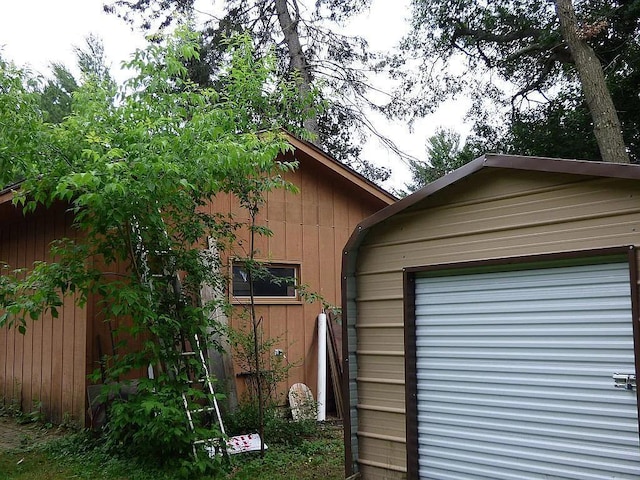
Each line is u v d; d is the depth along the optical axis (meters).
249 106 6.24
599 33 13.46
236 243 7.67
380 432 4.89
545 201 4.06
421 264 4.72
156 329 5.40
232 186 6.01
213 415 5.89
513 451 4.16
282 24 16.69
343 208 9.08
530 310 4.14
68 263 5.57
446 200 4.60
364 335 5.09
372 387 4.99
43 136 5.14
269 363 7.59
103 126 5.32
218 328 6.29
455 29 17.00
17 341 8.35
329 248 8.80
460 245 4.49
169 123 5.41
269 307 7.96
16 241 8.48
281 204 8.30
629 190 3.68
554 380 3.98
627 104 15.26
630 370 3.64
